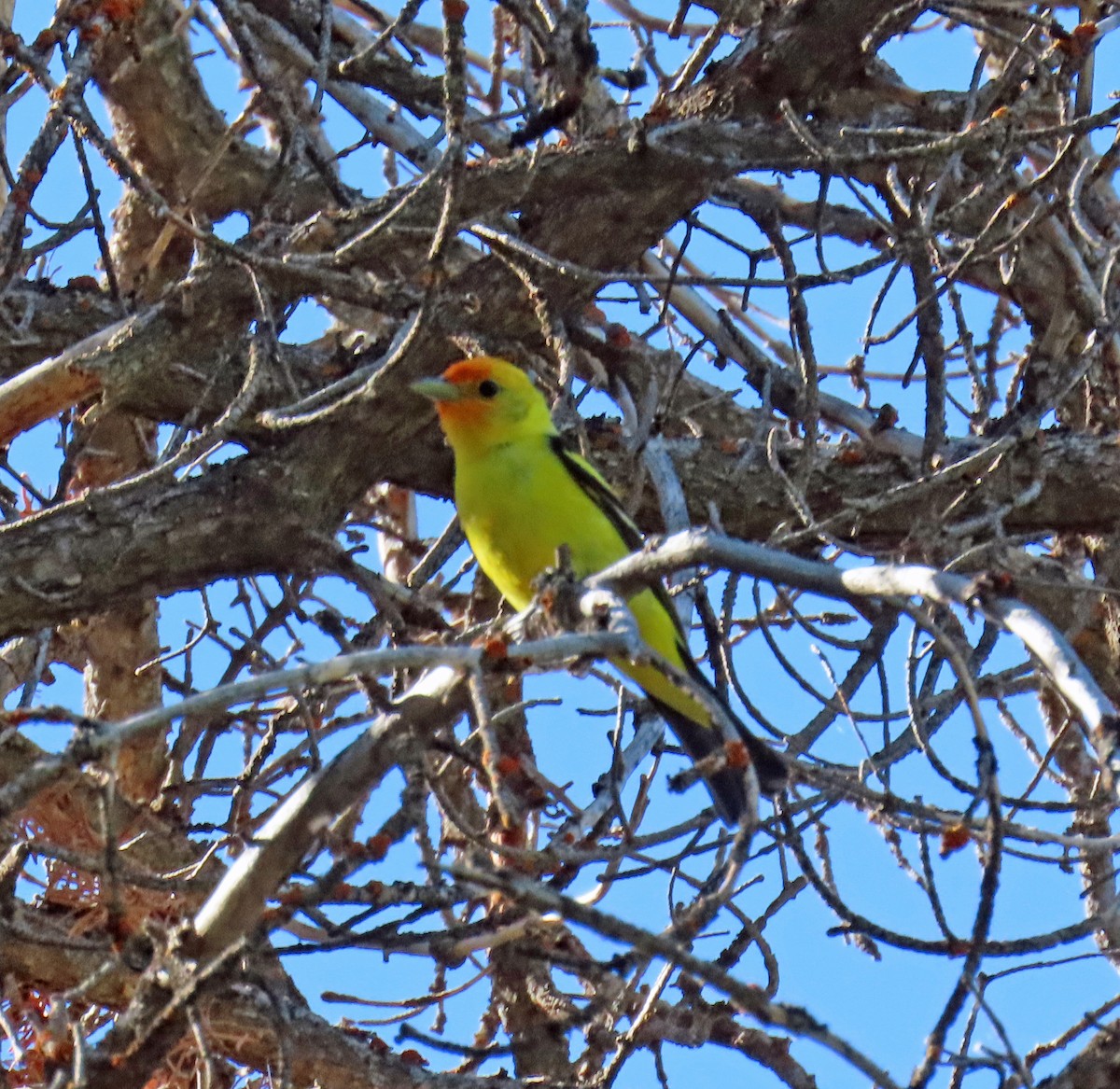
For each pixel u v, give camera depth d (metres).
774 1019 5.71
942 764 8.13
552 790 10.61
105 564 10.50
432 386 11.03
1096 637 13.71
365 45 13.76
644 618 10.06
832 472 12.87
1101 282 12.04
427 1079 10.20
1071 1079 8.92
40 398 10.24
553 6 13.05
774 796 9.30
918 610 6.82
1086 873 10.70
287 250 11.25
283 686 6.29
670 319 13.27
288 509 10.88
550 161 11.76
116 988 10.44
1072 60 10.77
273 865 7.44
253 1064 10.20
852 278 10.46
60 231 10.69
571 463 11.27
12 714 6.25
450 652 6.49
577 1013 10.02
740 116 11.97
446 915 11.00
